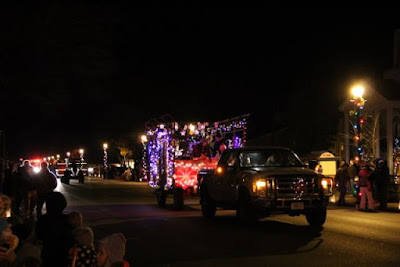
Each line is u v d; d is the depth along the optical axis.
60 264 6.39
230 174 15.73
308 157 32.03
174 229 14.55
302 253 10.52
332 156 27.73
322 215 14.62
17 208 19.08
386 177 20.25
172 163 22.25
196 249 11.21
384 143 29.59
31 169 18.03
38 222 6.85
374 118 27.23
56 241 6.52
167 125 22.80
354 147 31.33
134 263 9.77
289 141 41.00
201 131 23.45
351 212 19.19
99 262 5.33
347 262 9.54
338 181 22.56
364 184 19.77
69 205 23.34
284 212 14.27
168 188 22.31
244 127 22.66
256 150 16.11
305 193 14.16
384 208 20.25
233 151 16.41
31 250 6.03
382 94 26.11
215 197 16.81
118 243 5.36
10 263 5.89
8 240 6.04
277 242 11.99
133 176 55.56
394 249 10.90
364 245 11.41
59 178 63.53
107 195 31.30
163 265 9.56
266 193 13.95
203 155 23.30
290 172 14.30
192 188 22.38
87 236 5.72
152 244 11.95
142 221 16.59
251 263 9.59
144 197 29.28
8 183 19.09
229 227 14.91
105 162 68.81
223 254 10.57
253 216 14.70
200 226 15.22
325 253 10.48
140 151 57.75
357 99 24.30
